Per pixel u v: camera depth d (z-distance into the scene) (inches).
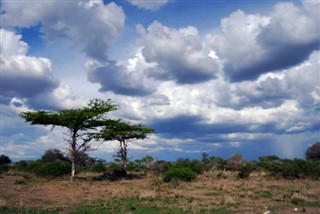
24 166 2588.6
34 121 1705.2
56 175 1822.1
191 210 762.8
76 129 1668.3
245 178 1579.7
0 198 943.7
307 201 875.4
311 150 2775.6
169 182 1428.4
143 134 2003.0
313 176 1529.3
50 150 2915.8
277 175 1561.3
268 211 722.2
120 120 1940.2
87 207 821.9
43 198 989.8
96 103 1759.4
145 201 901.8
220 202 863.1
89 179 1722.4
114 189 1222.9
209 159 2632.9
